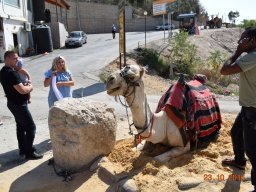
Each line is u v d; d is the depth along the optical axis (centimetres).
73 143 330
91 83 937
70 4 3197
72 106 336
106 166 322
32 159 386
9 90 362
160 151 345
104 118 343
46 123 534
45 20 2170
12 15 1664
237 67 248
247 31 254
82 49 1891
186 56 1459
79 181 319
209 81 1248
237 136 303
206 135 362
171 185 285
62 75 412
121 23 895
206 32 2645
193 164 315
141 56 1418
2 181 337
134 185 287
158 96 823
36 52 1861
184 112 331
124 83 285
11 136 471
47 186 320
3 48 1536
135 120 303
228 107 679
